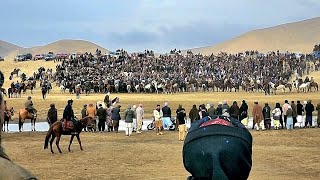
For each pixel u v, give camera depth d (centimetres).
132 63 9519
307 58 10144
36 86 8712
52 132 2559
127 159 2359
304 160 2295
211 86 7888
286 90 7725
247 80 7812
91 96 6662
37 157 2431
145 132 3706
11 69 10438
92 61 9562
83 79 8106
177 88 7669
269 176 1866
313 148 2745
